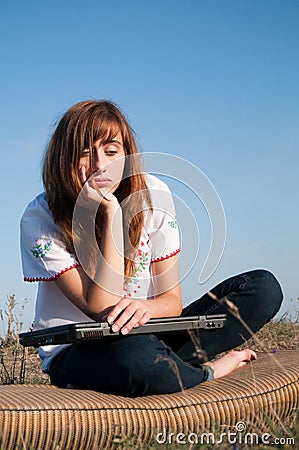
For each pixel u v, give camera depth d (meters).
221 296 3.59
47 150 3.32
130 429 2.80
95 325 2.94
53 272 3.25
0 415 2.68
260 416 2.96
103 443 2.78
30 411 2.71
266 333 5.39
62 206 3.28
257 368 3.49
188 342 3.47
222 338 3.52
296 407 3.15
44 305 3.39
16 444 2.69
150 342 3.05
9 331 5.37
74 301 3.23
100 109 3.29
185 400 2.92
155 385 3.01
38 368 5.12
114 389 3.07
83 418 2.76
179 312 3.46
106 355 3.04
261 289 3.54
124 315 2.99
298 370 3.29
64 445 2.74
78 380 3.20
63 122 3.29
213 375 3.37
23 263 3.39
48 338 3.12
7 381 4.46
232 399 2.96
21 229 3.39
